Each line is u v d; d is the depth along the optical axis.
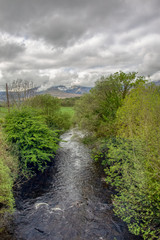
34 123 11.59
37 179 10.22
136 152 7.07
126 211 6.24
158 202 5.34
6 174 7.37
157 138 5.96
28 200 8.08
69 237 5.90
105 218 6.78
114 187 9.01
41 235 5.99
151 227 5.59
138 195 6.34
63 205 7.71
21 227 6.34
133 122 8.05
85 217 6.89
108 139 11.77
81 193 8.70
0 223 6.43
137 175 6.16
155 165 5.41
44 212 7.21
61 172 11.28
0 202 7.11
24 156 10.27
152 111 7.45
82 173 11.03
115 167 7.88
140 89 8.65
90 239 5.79
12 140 11.20
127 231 6.02
